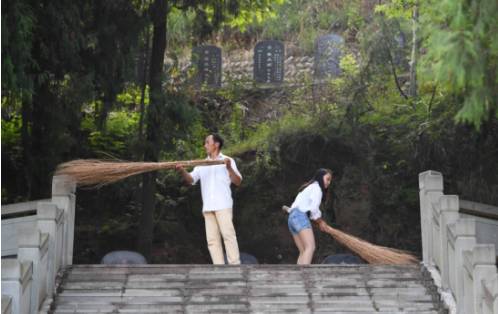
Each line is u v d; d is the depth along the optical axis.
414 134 14.70
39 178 13.28
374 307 8.92
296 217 10.86
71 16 11.95
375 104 15.77
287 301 8.95
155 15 13.45
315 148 15.34
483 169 13.62
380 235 14.91
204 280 9.30
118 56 13.10
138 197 15.11
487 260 7.55
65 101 12.81
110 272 9.45
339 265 9.66
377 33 15.66
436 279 9.38
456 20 6.77
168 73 14.43
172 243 15.27
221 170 10.79
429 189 10.16
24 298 7.70
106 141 15.72
